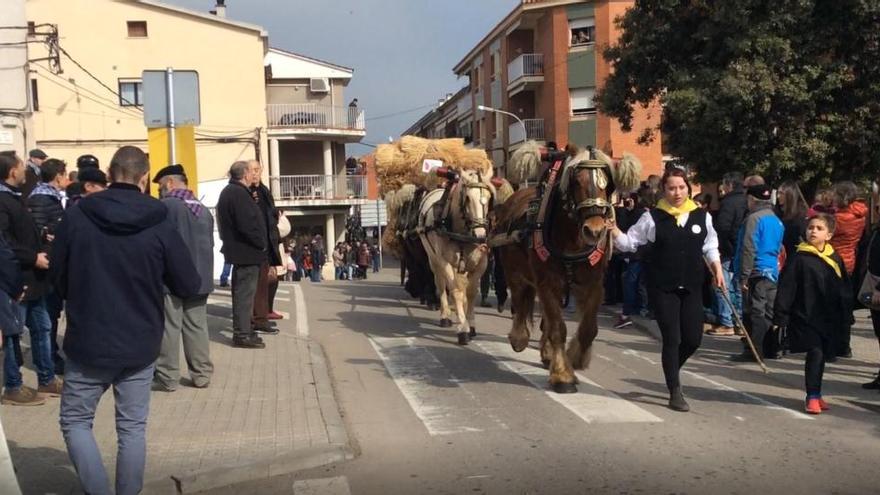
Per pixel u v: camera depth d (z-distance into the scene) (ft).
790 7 49.44
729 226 34.91
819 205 30.53
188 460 18.61
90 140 110.42
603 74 116.26
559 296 25.20
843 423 22.25
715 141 52.11
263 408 23.41
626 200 39.27
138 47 112.88
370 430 21.88
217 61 117.39
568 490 17.07
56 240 15.11
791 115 50.98
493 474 18.15
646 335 37.09
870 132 50.67
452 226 33.78
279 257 36.22
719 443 20.31
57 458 18.95
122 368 14.94
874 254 25.34
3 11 47.78
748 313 30.66
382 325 40.19
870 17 48.96
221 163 118.62
